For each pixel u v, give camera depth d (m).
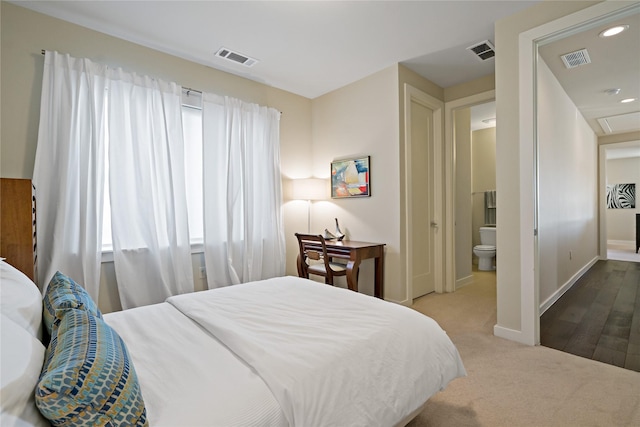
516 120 2.36
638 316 2.60
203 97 3.08
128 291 2.58
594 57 2.43
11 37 2.19
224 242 3.21
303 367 1.00
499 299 2.49
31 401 0.64
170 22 2.44
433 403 1.64
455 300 3.47
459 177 4.11
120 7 2.25
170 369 1.01
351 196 3.64
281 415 0.87
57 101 2.29
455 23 2.49
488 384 1.80
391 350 1.21
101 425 0.67
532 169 2.28
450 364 1.36
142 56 2.78
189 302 1.65
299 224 4.05
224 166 3.21
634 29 2.17
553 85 2.65
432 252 3.78
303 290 1.90
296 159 4.00
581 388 1.75
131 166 2.64
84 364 0.69
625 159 3.69
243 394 0.89
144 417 0.74
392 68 3.22
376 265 3.29
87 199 2.39
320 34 2.64
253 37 2.67
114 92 2.55
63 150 2.28
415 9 2.30
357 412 1.00
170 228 2.79
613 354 2.13
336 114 3.85
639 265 3.59
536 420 1.50
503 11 2.34
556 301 2.75
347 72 3.39
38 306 1.11
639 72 2.47
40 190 2.21
